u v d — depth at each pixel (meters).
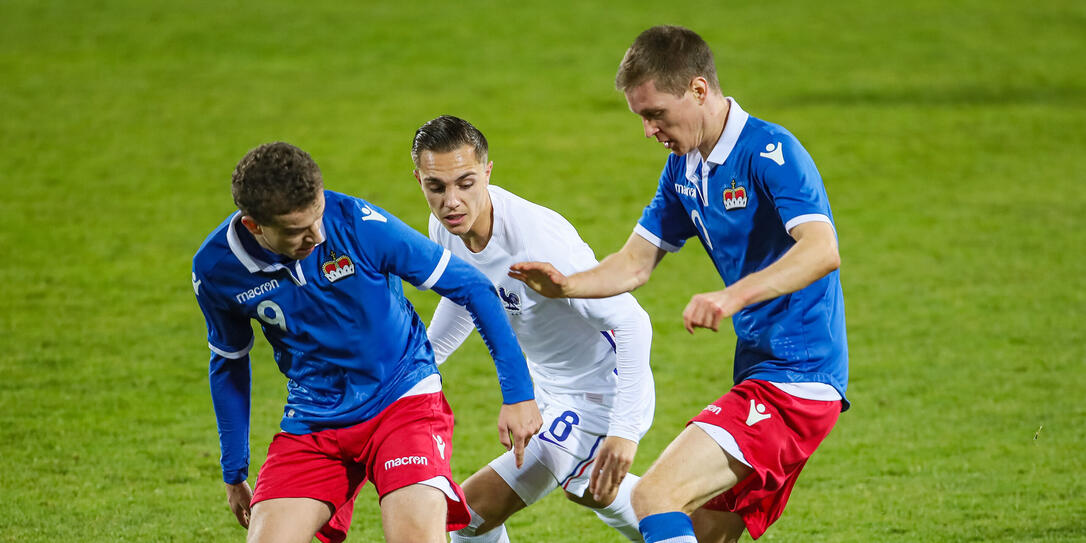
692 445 11.80
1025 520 16.89
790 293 11.56
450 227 12.12
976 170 45.62
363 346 11.46
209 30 67.25
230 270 11.13
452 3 75.62
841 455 20.38
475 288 11.53
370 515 17.58
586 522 17.44
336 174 43.84
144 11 70.69
